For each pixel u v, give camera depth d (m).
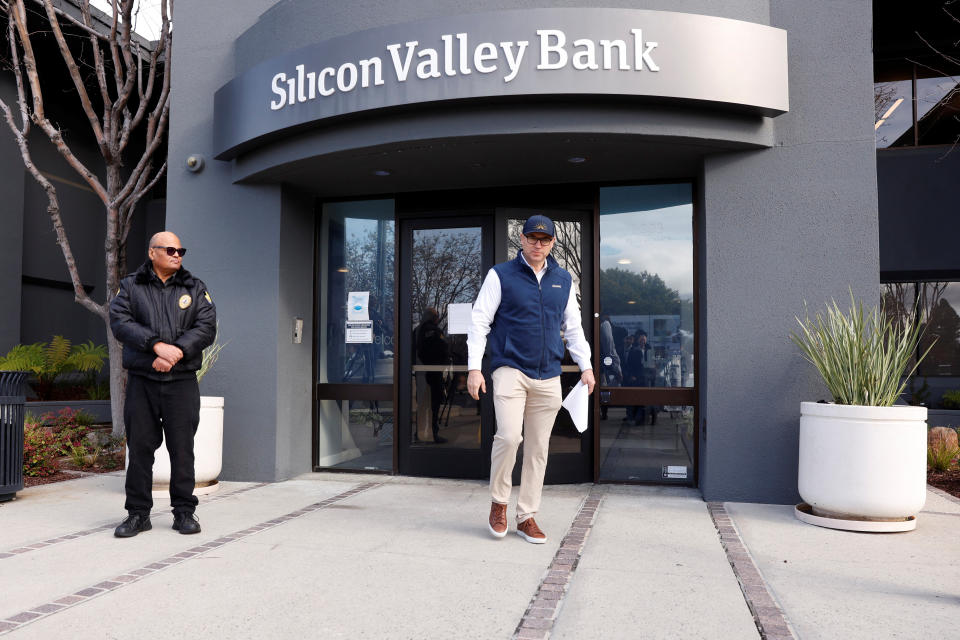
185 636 2.45
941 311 9.58
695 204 5.68
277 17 5.47
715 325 4.92
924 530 4.08
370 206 6.38
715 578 3.13
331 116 4.83
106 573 3.19
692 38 4.45
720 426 4.90
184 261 6.02
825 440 4.14
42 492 5.28
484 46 4.48
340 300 6.41
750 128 4.76
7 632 2.47
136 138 12.61
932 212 9.16
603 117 4.55
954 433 6.88
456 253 5.99
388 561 3.40
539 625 2.56
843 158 4.76
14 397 4.93
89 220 12.20
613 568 3.29
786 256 4.82
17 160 10.52
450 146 4.85
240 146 5.47
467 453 5.81
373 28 4.72
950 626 2.55
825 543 3.77
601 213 5.88
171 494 4.02
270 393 5.75
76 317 12.09
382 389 6.18
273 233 5.82
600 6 4.67
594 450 5.68
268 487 5.48
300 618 2.63
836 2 4.80
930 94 9.45
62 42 6.95
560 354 3.92
